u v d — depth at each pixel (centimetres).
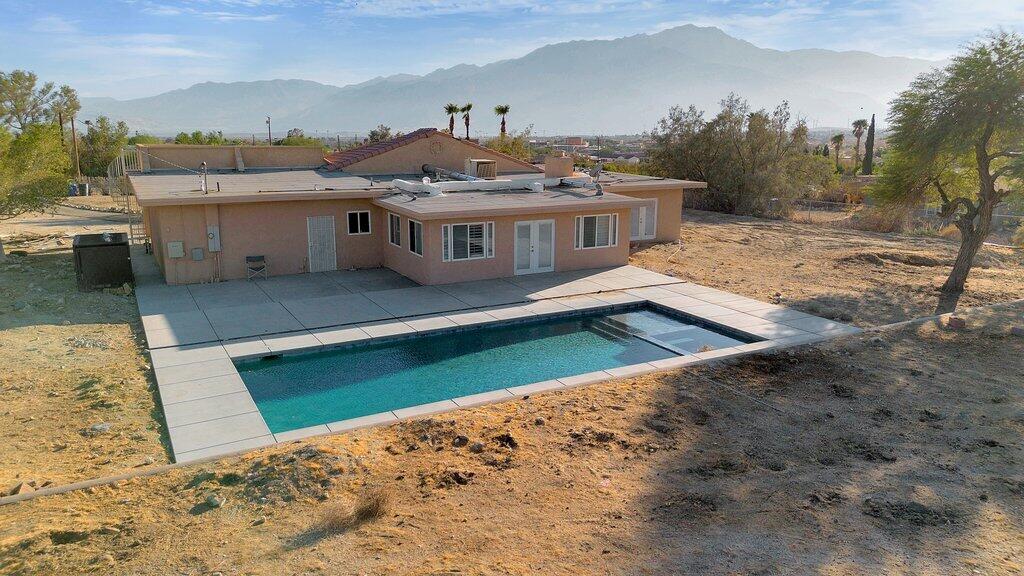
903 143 1952
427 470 845
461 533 694
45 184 2456
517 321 1642
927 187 2134
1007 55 1734
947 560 645
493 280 2047
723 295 1886
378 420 1009
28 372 1194
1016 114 1723
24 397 1083
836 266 2334
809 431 979
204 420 1005
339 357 1401
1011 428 984
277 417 1091
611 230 2264
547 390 1146
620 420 1016
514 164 3066
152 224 2273
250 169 2803
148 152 2653
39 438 937
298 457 854
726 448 919
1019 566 633
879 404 1087
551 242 2162
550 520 723
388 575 615
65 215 3544
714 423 1008
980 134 1823
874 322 1606
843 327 1552
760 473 842
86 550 658
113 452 902
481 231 2025
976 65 1756
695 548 666
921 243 2836
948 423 1007
